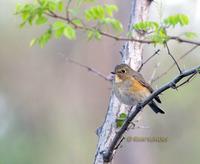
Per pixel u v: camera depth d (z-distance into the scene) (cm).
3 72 2083
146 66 1658
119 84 766
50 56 2064
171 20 596
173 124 1855
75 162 1939
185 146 1878
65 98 2031
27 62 2088
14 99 2088
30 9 584
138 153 1639
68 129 1992
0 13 2027
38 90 2080
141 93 766
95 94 1947
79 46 1908
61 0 583
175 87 599
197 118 1858
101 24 589
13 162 1905
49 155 1975
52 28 584
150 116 1836
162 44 582
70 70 2028
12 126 2044
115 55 1797
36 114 2067
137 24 607
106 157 670
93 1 599
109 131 697
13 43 2056
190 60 1672
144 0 766
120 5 1593
